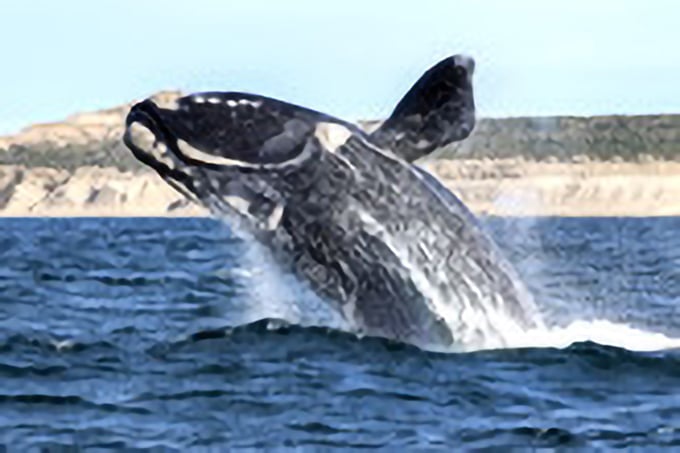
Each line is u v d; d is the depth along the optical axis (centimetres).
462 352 8144
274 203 7919
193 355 8325
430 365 7825
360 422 6750
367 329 8306
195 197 7950
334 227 7950
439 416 6856
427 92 7669
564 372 7725
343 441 6431
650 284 16388
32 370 8138
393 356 8000
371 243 7962
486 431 6594
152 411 7031
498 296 8262
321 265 8100
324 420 6788
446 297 8094
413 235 7988
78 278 17200
